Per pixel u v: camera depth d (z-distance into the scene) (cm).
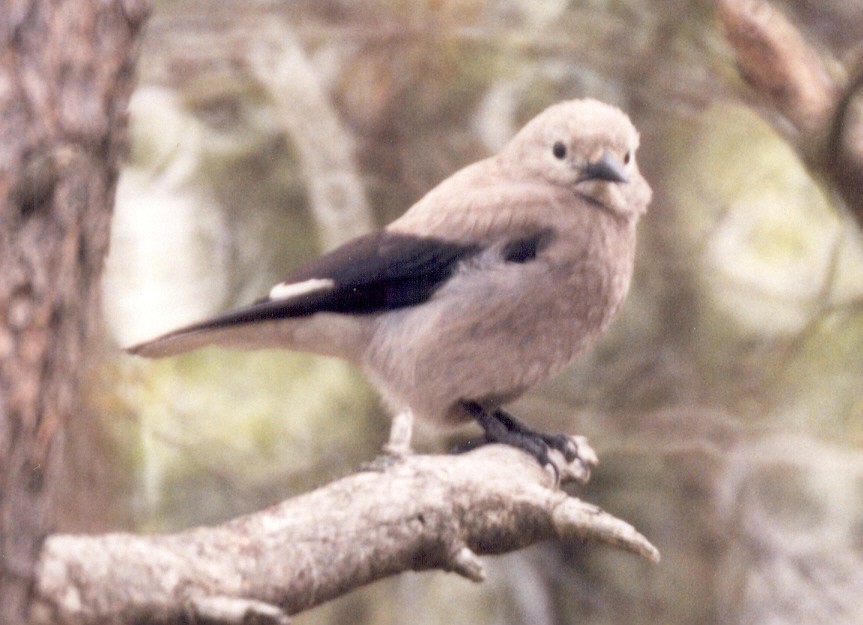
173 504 1196
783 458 1198
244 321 890
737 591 1251
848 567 1261
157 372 1215
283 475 1193
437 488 630
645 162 1348
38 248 452
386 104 1327
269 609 492
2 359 446
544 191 915
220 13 1337
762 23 816
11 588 466
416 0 1273
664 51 1280
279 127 1358
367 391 1257
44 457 468
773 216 1325
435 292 895
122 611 498
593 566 1302
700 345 1317
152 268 1297
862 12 1172
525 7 1316
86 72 461
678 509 1298
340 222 1245
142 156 1319
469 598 1264
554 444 869
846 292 1281
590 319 909
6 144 441
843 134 805
